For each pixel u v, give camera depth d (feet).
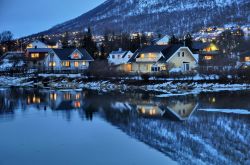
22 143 102.32
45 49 504.43
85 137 107.34
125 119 134.21
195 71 269.23
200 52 412.16
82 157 87.76
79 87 285.84
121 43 540.11
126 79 288.10
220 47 476.13
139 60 342.44
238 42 508.94
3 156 90.07
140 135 106.93
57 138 107.24
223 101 175.94
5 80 365.20
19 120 138.41
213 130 107.86
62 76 344.69
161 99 192.44
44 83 327.26
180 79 265.13
